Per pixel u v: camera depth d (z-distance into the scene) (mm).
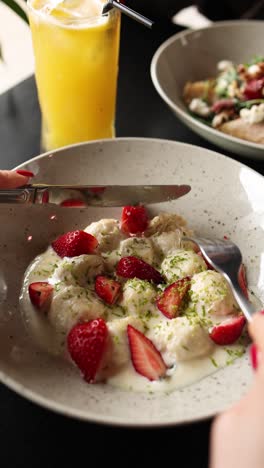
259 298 560
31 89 798
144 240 585
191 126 693
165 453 466
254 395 392
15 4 704
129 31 892
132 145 637
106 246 586
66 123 677
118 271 567
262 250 583
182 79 833
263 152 661
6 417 482
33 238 586
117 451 466
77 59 624
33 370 480
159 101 792
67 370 493
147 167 636
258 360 435
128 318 521
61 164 618
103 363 496
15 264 564
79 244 569
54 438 472
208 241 575
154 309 544
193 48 838
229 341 517
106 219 600
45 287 542
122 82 815
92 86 646
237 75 816
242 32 854
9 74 1060
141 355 497
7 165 686
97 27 606
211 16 1087
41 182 608
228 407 439
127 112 771
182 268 565
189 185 629
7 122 743
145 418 444
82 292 535
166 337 511
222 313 538
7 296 541
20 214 582
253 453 368
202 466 459
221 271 550
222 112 781
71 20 604
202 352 508
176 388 488
